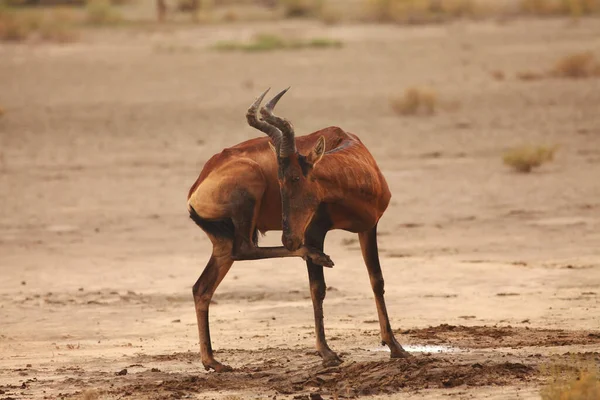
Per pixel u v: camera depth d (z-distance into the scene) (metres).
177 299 57.44
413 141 116.75
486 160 104.31
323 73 180.88
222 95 157.12
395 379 34.88
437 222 78.50
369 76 175.75
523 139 115.44
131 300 57.38
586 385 30.36
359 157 38.06
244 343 45.41
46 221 82.75
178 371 39.38
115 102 153.38
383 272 62.94
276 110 142.25
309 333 47.03
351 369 36.53
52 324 51.75
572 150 107.88
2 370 40.66
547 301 53.31
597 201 83.81
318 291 37.25
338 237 75.94
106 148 117.50
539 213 80.31
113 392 35.50
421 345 42.31
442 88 159.75
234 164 37.34
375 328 47.81
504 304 52.97
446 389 33.56
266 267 65.44
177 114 140.50
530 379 34.38
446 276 61.09
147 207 87.00
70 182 98.81
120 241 75.38
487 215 80.25
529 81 163.50
